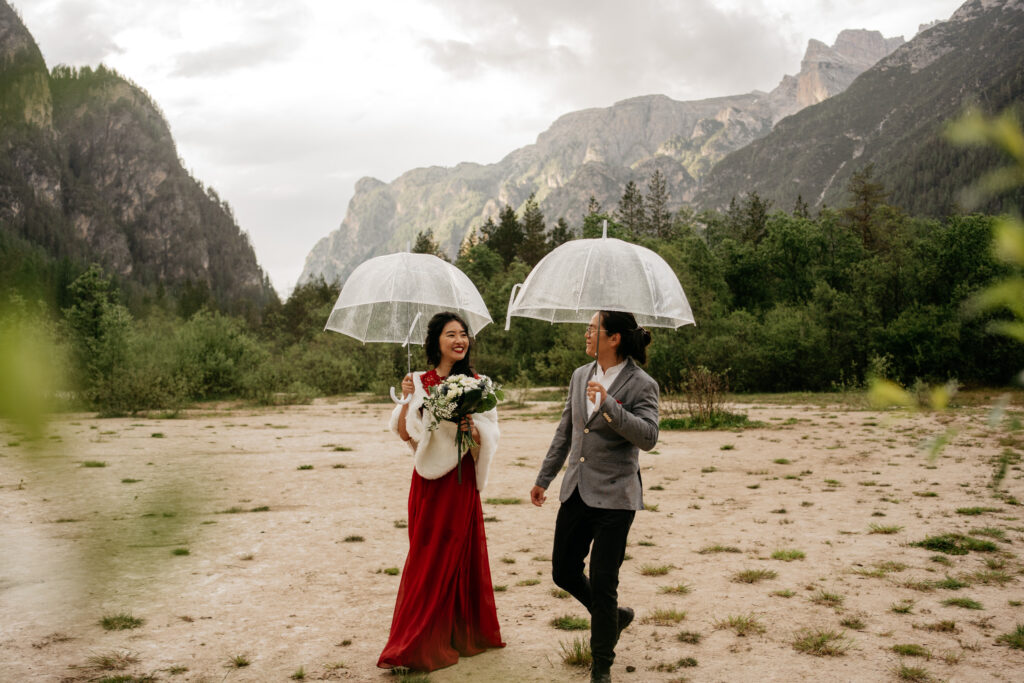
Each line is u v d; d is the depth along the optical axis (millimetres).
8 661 4199
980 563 6312
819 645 4469
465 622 4344
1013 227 878
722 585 5781
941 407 1145
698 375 19984
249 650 4457
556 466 4340
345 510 8727
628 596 5559
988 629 4785
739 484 10492
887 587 5680
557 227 95188
